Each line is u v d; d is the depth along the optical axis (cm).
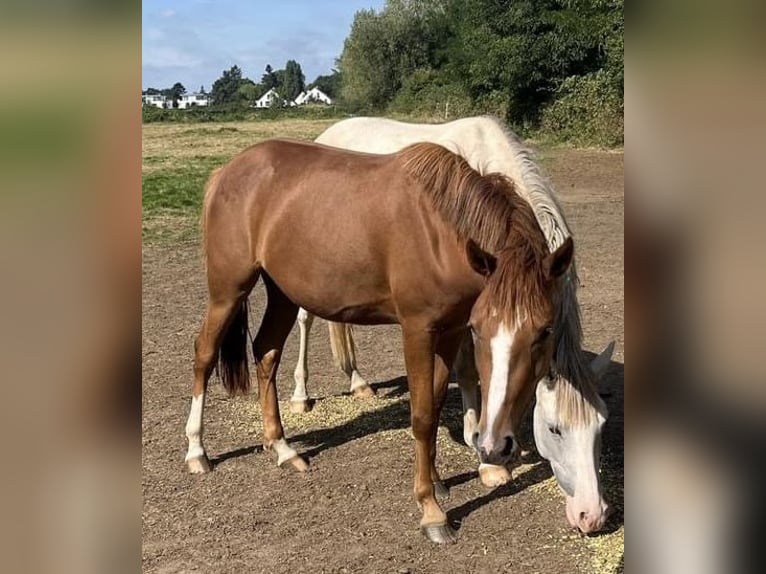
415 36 4231
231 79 9700
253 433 445
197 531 335
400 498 363
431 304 316
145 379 529
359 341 628
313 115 4503
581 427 294
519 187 332
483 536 327
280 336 409
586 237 978
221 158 2042
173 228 1104
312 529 336
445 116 2812
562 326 295
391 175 330
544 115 2319
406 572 299
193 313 689
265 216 371
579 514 293
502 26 2423
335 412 476
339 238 338
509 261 265
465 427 411
